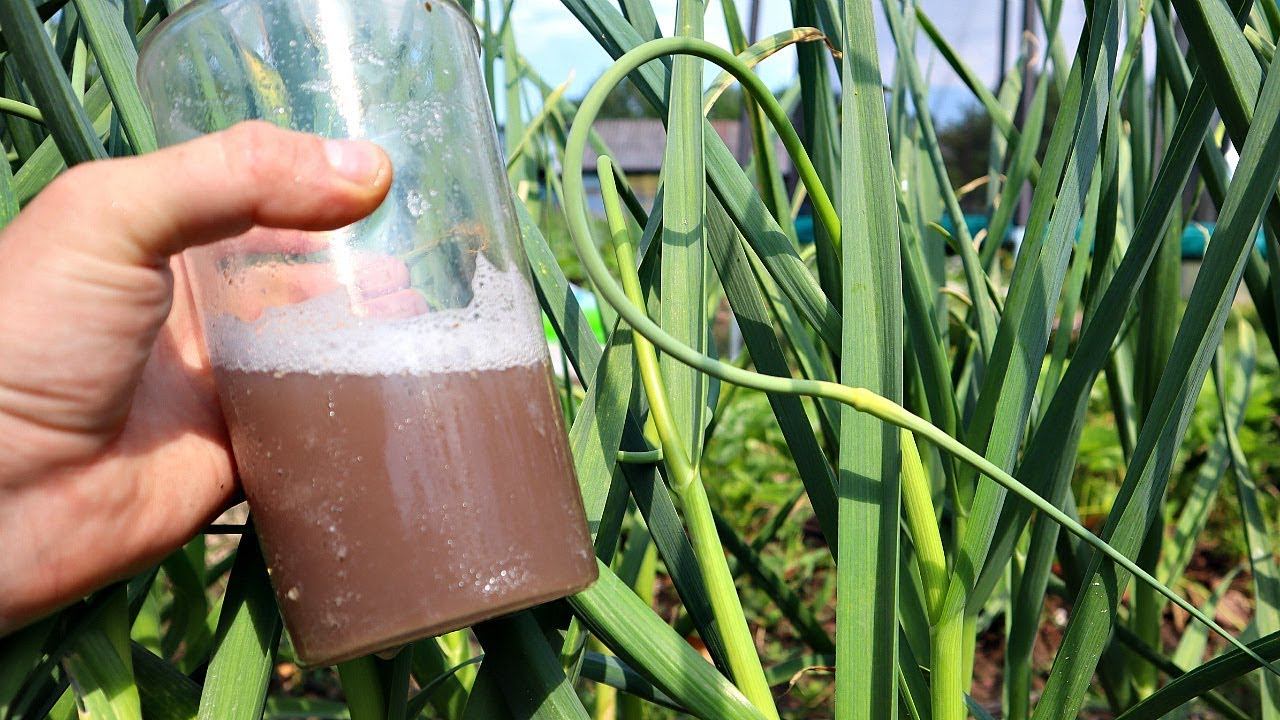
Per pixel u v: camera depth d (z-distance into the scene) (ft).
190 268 0.65
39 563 0.67
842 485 0.75
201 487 0.76
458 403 0.58
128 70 0.74
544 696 0.73
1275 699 1.20
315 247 0.59
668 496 0.87
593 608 0.73
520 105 1.62
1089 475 3.26
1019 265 0.91
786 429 0.91
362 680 0.74
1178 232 1.28
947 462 1.03
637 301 0.76
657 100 0.88
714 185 0.86
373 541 0.58
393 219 0.60
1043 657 2.29
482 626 0.76
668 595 2.68
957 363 1.49
